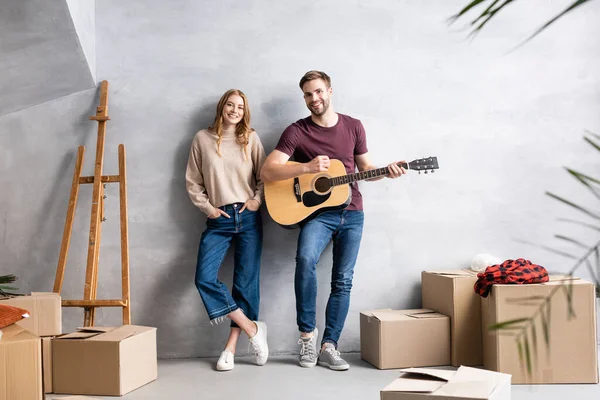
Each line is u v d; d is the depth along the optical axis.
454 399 1.71
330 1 3.49
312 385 2.78
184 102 3.41
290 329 3.46
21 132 3.37
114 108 3.39
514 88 3.58
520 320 0.88
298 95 3.47
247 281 3.30
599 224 3.58
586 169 3.61
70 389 2.65
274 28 3.46
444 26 3.55
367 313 3.23
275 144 3.45
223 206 3.25
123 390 2.63
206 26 3.43
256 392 2.67
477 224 3.55
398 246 3.51
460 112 3.55
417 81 3.53
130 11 3.39
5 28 2.70
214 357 3.42
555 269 3.58
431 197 3.53
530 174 3.59
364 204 3.49
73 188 3.27
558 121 3.59
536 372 2.73
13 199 3.37
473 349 3.04
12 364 2.05
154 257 3.41
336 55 3.48
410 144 3.52
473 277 3.06
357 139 3.30
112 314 3.39
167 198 3.41
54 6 2.69
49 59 3.01
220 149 3.28
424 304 3.42
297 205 3.17
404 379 1.92
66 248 3.22
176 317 3.41
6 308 2.30
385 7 3.51
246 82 3.44
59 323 2.73
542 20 3.58
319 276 3.48
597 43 3.61
